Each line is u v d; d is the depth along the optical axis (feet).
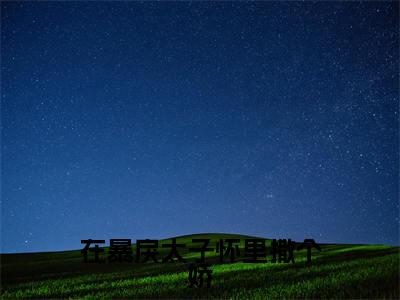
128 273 83.10
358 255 98.63
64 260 120.37
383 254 97.55
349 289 52.95
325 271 71.05
